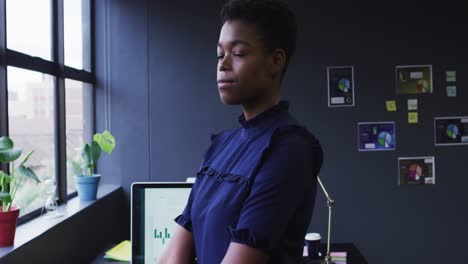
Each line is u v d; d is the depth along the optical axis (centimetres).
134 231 163
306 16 347
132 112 347
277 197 65
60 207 252
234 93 73
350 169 349
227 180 72
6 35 198
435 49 349
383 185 350
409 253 351
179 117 348
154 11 346
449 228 351
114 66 346
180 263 85
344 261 210
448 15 348
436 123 350
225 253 68
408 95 349
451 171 350
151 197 164
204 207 75
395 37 348
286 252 68
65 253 218
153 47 347
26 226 201
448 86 349
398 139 349
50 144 257
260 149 70
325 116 348
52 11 263
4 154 152
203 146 349
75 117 301
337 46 348
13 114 206
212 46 346
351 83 348
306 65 348
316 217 351
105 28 345
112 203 317
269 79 74
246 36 71
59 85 268
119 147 347
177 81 348
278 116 75
